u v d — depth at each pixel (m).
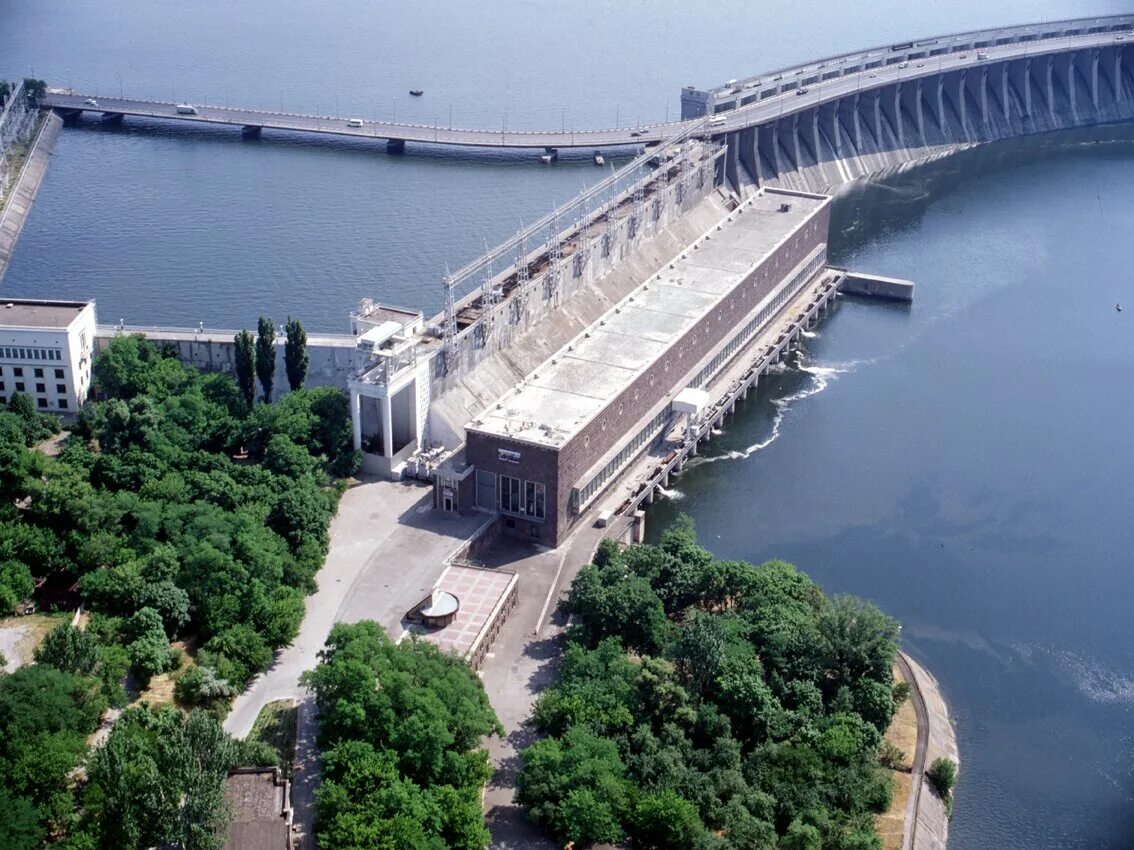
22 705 196.50
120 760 184.88
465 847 199.88
